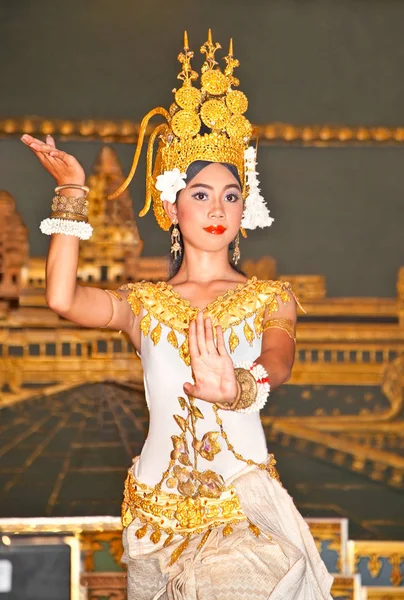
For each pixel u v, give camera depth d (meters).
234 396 3.10
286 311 3.67
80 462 10.48
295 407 11.48
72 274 3.48
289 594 3.36
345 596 5.95
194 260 3.77
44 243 11.98
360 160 12.46
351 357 11.70
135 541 3.61
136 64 12.51
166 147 3.81
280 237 12.25
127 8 12.58
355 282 12.16
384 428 11.44
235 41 12.63
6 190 12.09
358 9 12.70
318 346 11.73
